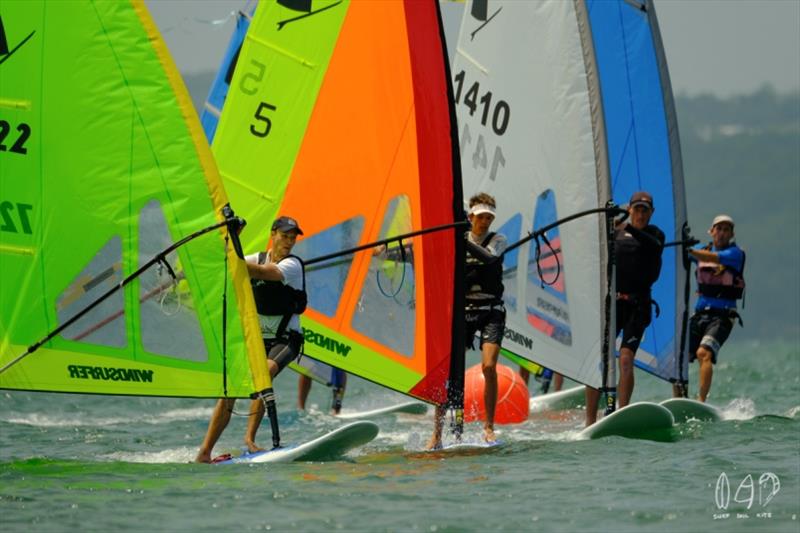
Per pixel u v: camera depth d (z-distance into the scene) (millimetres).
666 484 35094
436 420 43375
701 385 54344
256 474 36594
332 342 44031
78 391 37812
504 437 45469
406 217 43812
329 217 44344
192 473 36812
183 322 38312
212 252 38250
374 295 43938
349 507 32312
